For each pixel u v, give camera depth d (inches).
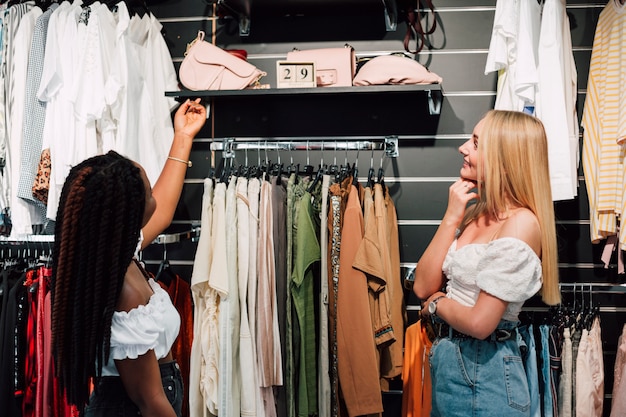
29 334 99.9
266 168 105.5
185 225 117.3
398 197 112.2
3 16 107.9
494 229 71.3
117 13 108.0
